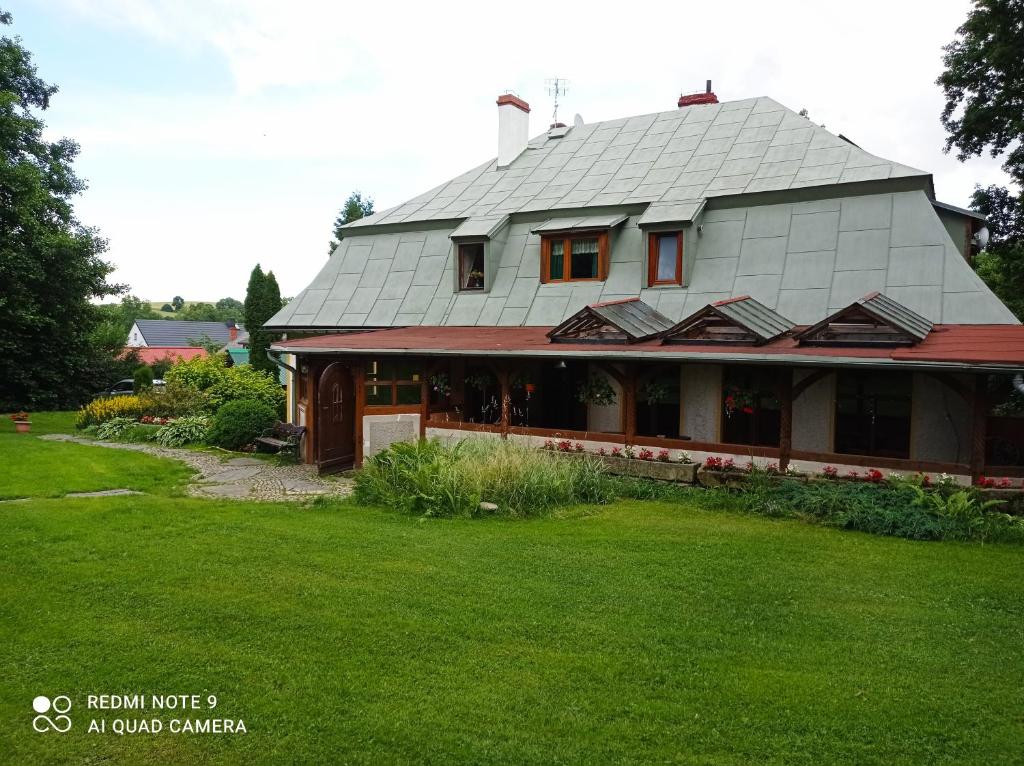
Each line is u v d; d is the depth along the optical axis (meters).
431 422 15.25
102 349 33.09
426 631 6.02
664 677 5.29
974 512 9.60
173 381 22.89
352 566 7.70
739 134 17.59
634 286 15.51
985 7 18.23
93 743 4.43
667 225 14.96
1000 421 11.94
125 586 7.00
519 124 20.97
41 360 28.16
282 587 7.02
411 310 17.89
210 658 5.49
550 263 16.75
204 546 8.40
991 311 12.00
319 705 4.84
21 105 27.33
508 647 5.75
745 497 10.90
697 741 4.49
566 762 4.25
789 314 13.56
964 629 6.27
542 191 18.50
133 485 12.52
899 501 10.02
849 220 13.98
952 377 10.38
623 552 8.43
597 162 18.95
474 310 17.06
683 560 8.12
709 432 13.82
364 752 4.35
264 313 32.22
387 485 11.33
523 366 14.26
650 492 11.70
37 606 6.46
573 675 5.30
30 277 24.27
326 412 14.15
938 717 4.80
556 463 11.97
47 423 23.44
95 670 5.29
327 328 18.58
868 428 12.64
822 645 5.91
